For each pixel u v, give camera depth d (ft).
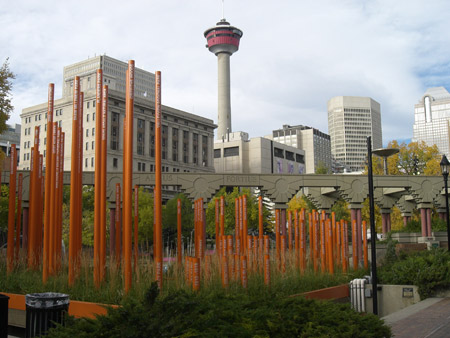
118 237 61.31
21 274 54.49
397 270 67.56
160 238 44.45
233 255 53.36
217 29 590.96
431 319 45.68
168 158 344.69
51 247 51.83
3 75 74.49
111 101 300.81
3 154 73.56
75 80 50.44
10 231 63.87
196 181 87.81
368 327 29.22
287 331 27.32
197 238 68.64
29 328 28.27
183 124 362.94
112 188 81.66
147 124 328.29
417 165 162.20
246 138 546.26
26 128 347.77
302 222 67.62
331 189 101.81
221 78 591.37
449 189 107.34
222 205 68.03
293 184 92.32
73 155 49.60
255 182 90.74
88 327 23.89
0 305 29.17
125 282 43.04
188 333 22.40
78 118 50.44
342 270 74.49
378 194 114.73
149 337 22.24
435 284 61.77
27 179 79.66
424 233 99.50
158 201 44.91
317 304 32.19
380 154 87.04
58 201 55.88
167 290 42.52
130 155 44.55
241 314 28.22
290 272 60.59
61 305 28.81
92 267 51.80
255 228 195.31
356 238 82.38
